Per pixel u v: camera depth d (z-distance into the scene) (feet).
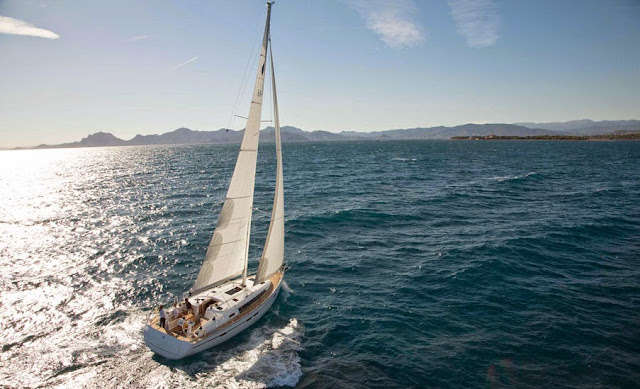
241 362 54.39
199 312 60.70
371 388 49.65
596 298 73.51
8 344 57.72
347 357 56.34
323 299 75.05
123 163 480.64
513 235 113.80
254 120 59.31
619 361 54.34
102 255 99.60
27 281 82.23
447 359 55.77
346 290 79.15
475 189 201.05
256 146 61.16
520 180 234.99
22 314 67.36
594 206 152.76
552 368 53.36
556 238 110.32
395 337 61.57
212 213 148.66
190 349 54.29
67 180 283.59
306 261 95.66
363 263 94.17
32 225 132.46
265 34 57.31
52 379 49.80
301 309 70.95
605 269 87.71
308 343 59.82
